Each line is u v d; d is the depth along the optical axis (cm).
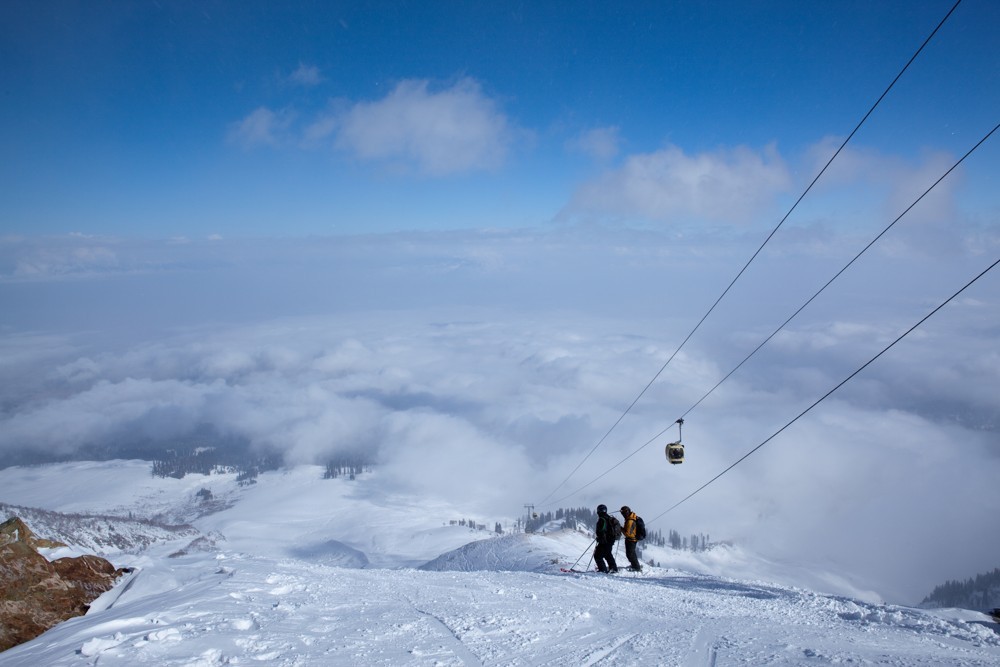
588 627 826
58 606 736
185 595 806
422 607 904
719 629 838
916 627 913
